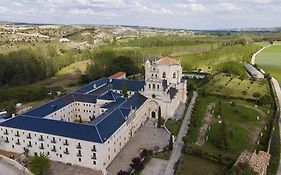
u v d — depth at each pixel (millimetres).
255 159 107125
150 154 126250
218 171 112875
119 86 196250
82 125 119375
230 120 169500
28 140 124438
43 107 147250
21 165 115375
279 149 131125
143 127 158875
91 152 114062
